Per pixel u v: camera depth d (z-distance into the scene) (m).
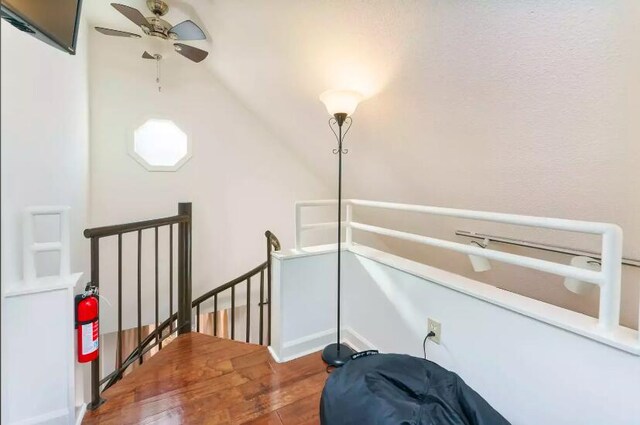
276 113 3.14
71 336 1.40
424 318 1.58
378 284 1.89
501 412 1.24
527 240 1.88
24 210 1.36
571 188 1.44
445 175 2.04
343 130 2.41
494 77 1.31
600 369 0.95
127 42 2.93
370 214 3.34
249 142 3.60
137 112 3.01
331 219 4.18
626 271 1.53
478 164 1.76
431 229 2.62
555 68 1.13
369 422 0.97
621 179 1.25
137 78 3.00
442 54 1.39
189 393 1.68
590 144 1.24
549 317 1.07
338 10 1.57
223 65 2.95
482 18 1.17
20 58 1.42
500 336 1.23
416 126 1.86
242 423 1.48
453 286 1.41
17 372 1.28
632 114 1.07
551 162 1.42
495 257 1.28
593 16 0.95
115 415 1.52
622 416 0.90
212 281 3.51
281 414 1.54
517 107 1.35
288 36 1.98
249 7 1.95
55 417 1.37
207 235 3.44
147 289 3.16
